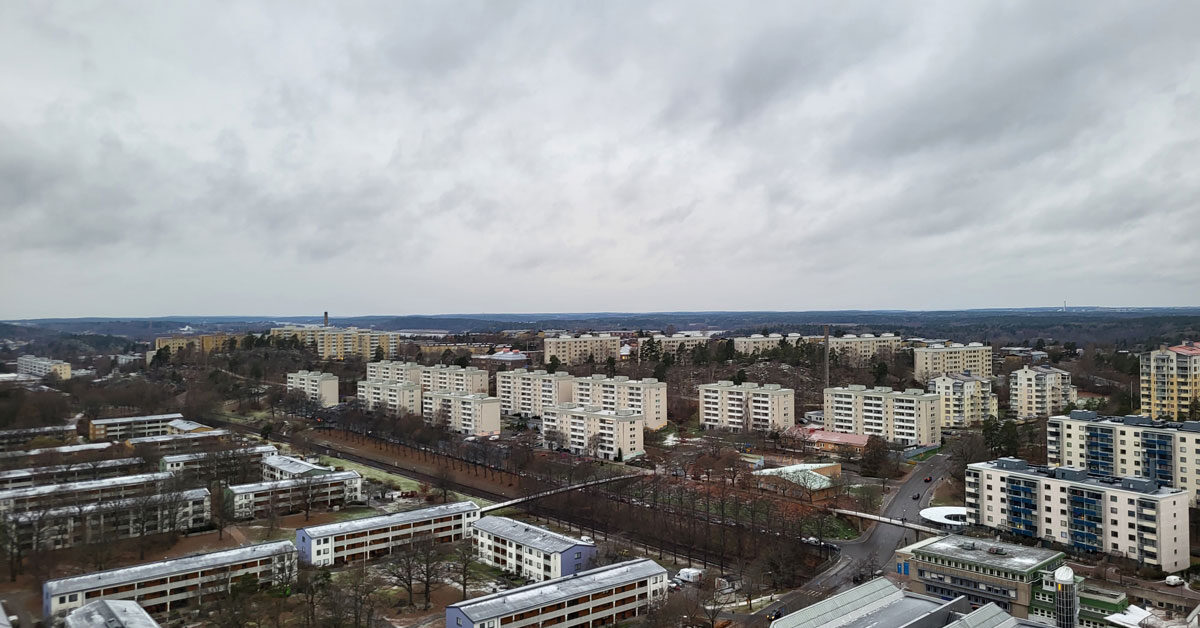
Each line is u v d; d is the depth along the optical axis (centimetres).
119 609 19962
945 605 17950
